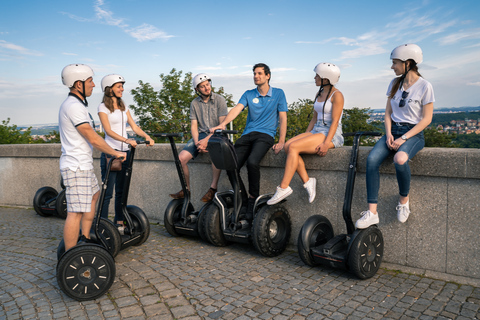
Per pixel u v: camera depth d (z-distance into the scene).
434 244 3.44
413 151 3.25
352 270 3.27
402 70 3.37
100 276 3.06
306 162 4.11
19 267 3.90
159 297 3.11
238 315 2.78
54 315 2.84
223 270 3.68
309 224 3.62
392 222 3.65
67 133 3.23
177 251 4.29
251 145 4.34
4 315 2.87
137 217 4.42
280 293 3.12
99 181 6.47
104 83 4.32
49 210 6.24
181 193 4.83
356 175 3.86
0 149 7.43
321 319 2.68
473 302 2.88
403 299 2.96
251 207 4.19
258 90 4.35
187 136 16.08
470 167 3.17
